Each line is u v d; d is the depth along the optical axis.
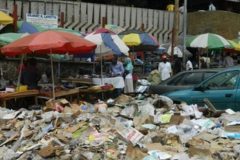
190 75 13.98
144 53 21.97
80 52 14.27
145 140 7.81
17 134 8.63
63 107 10.92
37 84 15.27
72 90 14.63
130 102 10.91
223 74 12.34
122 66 17.53
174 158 6.95
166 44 22.80
